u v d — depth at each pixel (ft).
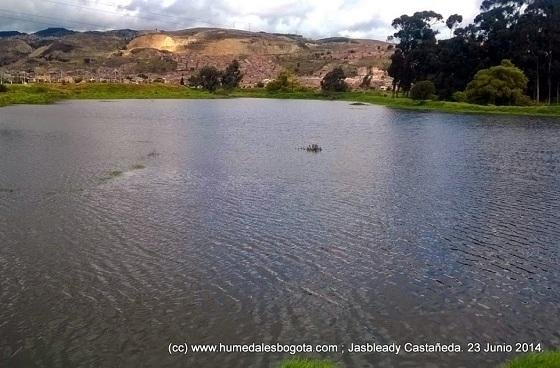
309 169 147.13
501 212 102.78
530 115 366.22
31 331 54.39
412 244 83.25
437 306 62.13
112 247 78.18
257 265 72.90
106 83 577.43
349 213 100.22
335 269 72.33
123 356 50.37
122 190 114.83
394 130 262.88
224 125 275.39
